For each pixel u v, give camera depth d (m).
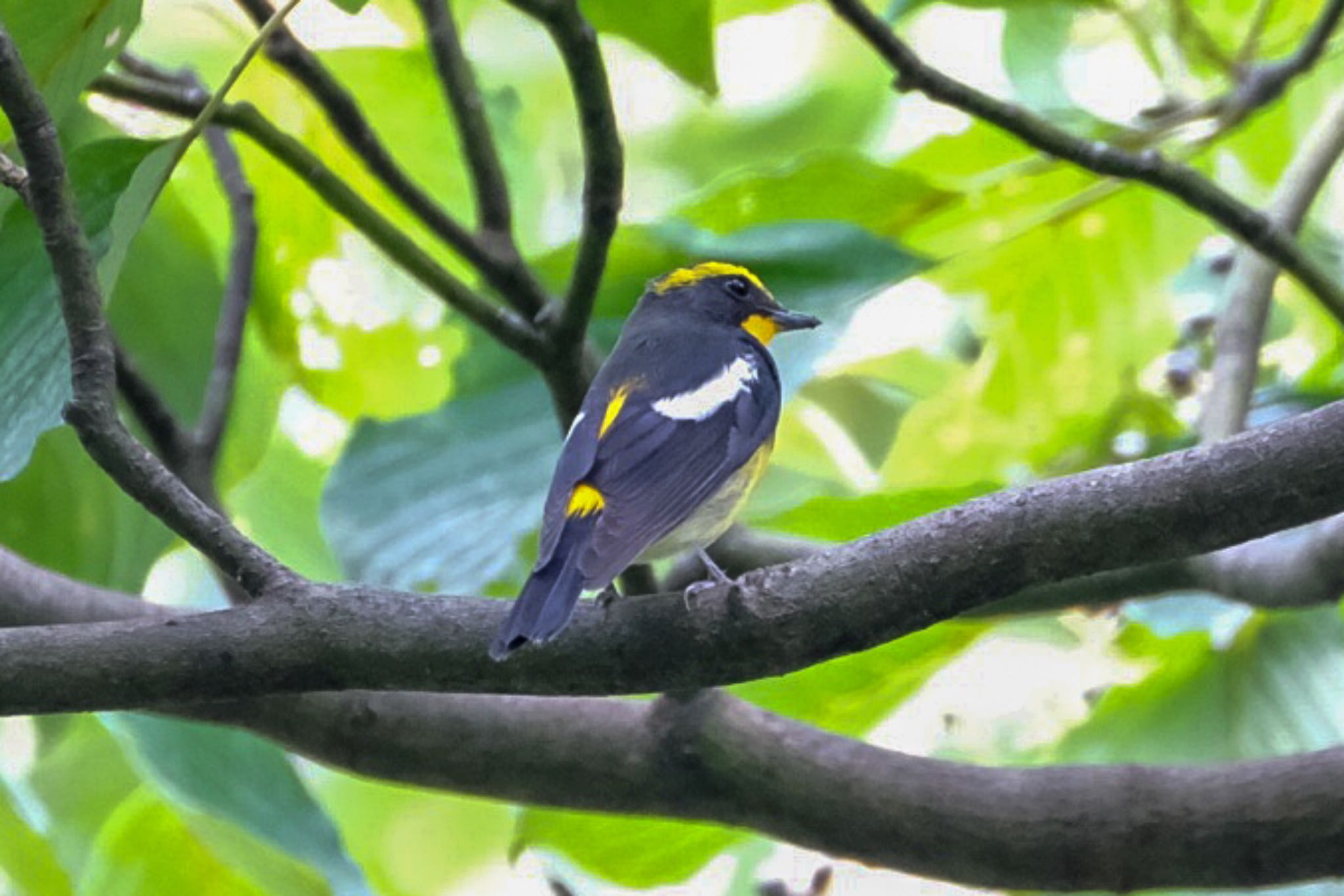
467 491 10.30
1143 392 12.31
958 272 12.70
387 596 7.59
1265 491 6.97
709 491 9.04
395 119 12.37
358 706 9.18
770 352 10.38
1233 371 10.70
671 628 7.50
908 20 13.26
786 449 14.17
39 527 10.30
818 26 16.39
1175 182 9.59
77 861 11.96
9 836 10.42
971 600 7.34
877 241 10.58
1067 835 8.73
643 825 10.50
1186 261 12.59
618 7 9.28
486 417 10.52
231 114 8.66
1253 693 10.70
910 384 14.03
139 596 10.39
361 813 14.07
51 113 7.50
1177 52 11.12
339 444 13.59
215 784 9.73
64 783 12.16
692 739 9.06
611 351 11.57
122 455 7.33
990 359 12.84
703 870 11.17
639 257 11.15
